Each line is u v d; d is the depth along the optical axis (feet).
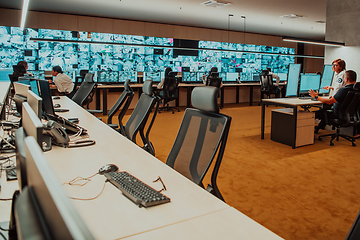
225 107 31.24
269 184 9.79
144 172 4.95
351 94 13.91
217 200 3.92
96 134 7.74
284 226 7.13
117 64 32.22
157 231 3.12
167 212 3.57
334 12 20.56
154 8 26.40
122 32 31.58
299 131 14.67
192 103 6.32
